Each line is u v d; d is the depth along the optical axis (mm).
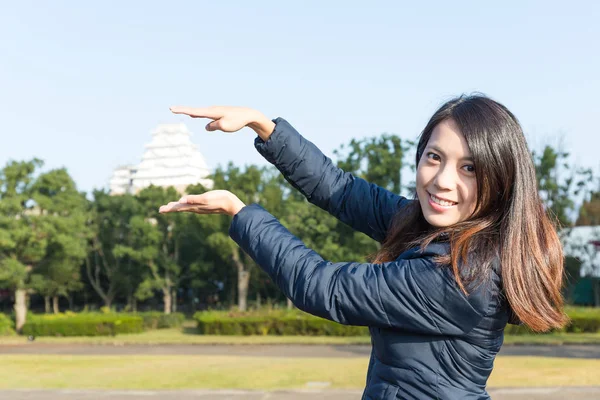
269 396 8461
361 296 1235
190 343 20766
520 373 10172
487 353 1302
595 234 27656
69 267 28766
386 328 1305
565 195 25672
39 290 28406
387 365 1341
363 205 1723
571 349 16531
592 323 22000
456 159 1303
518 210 1274
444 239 1321
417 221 1492
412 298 1234
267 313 25125
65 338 23875
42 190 26141
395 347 1311
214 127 1496
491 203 1301
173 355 15453
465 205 1316
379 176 24250
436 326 1250
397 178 24250
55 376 10695
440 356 1280
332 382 9586
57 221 25422
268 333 23844
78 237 27594
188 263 31500
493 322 1275
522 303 1228
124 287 32188
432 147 1331
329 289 1242
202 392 8805
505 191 1292
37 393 8836
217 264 32688
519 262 1247
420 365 1291
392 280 1238
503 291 1261
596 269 27438
